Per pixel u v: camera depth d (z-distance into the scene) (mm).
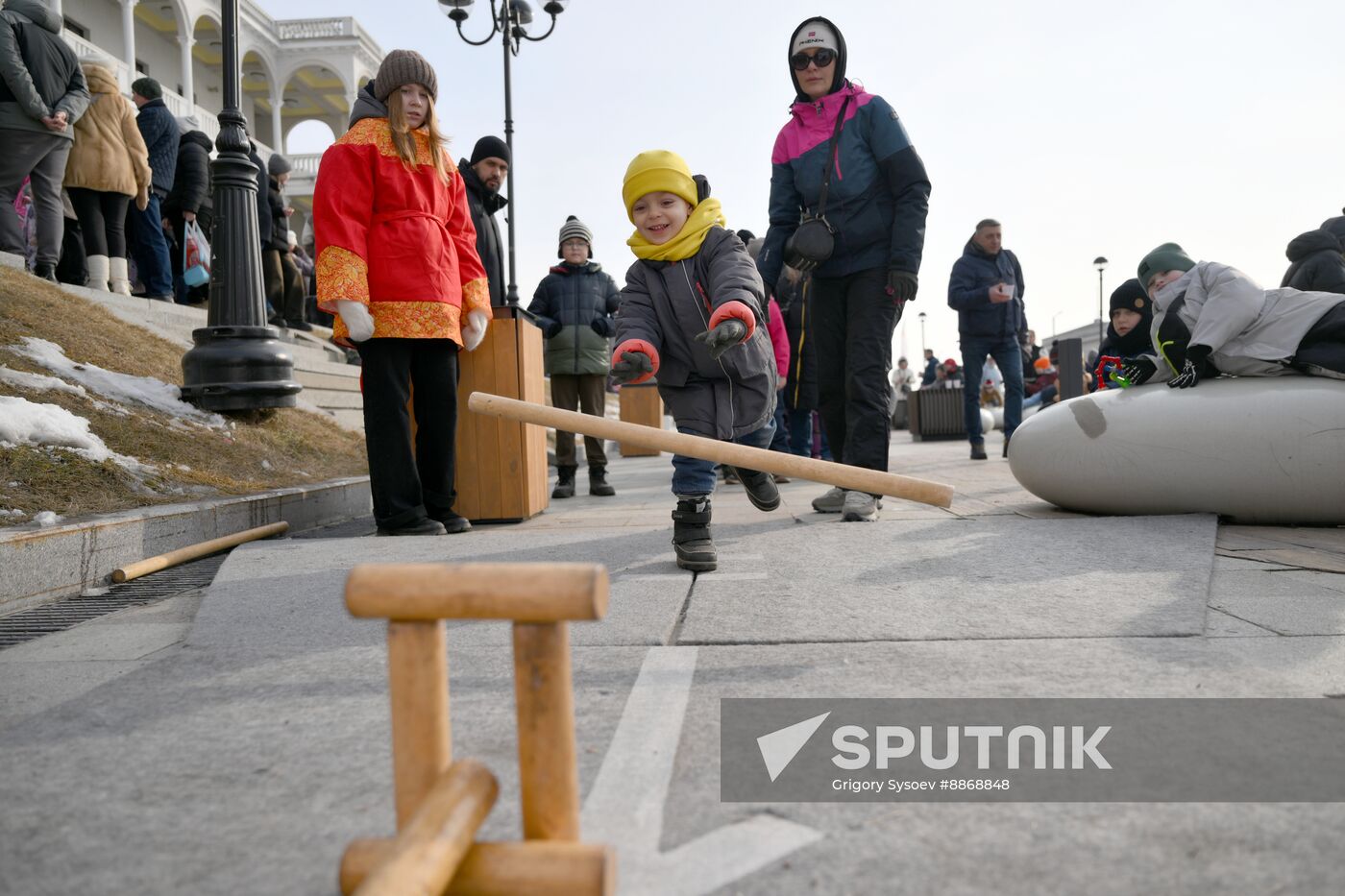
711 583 2670
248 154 5656
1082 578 2543
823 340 4355
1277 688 1665
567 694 981
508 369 4605
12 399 3977
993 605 2293
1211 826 1174
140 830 1245
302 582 2846
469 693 1776
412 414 4238
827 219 4090
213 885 1092
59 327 5379
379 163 3812
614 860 939
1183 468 3561
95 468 3891
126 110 6891
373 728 1619
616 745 1479
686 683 1788
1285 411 3451
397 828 1002
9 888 1094
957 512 4102
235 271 5578
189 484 4289
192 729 1646
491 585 937
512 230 10430
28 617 2748
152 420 4832
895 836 1172
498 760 1442
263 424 5789
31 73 5758
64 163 6305
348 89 28672
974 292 7465
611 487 6316
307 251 13570
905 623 2154
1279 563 2820
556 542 3520
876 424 4055
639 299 3088
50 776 1445
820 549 3146
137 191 7086
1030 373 12195
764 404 3074
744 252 3020
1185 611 2174
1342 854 1096
